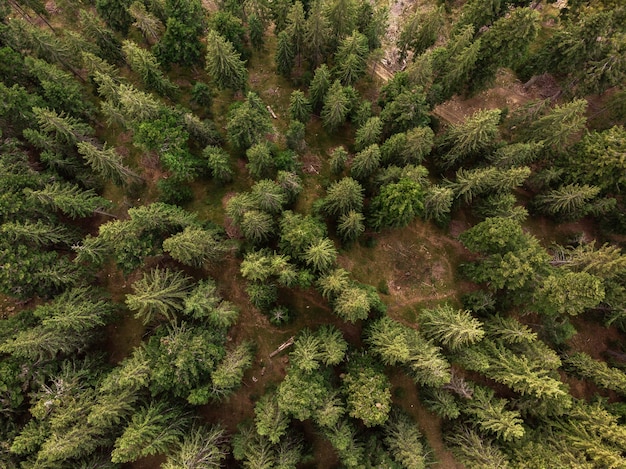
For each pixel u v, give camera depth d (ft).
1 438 103.19
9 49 141.18
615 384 119.75
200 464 101.04
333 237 158.61
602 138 140.15
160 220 124.88
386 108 154.20
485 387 122.31
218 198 163.02
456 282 158.40
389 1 218.38
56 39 162.20
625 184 138.72
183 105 180.86
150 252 124.36
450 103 189.98
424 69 148.46
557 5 211.41
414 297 155.94
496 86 193.26
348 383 118.42
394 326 125.18
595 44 153.48
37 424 103.91
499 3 163.53
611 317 138.92
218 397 117.08
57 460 101.35
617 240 161.89
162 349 110.42
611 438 106.01
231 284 151.12
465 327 110.52
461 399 123.03
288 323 147.54
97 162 134.41
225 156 152.87
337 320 148.87
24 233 114.62
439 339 120.26
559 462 103.71
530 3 189.98
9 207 117.60
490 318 135.23
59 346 108.47
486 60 159.12
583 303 111.24
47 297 124.26
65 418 98.43
